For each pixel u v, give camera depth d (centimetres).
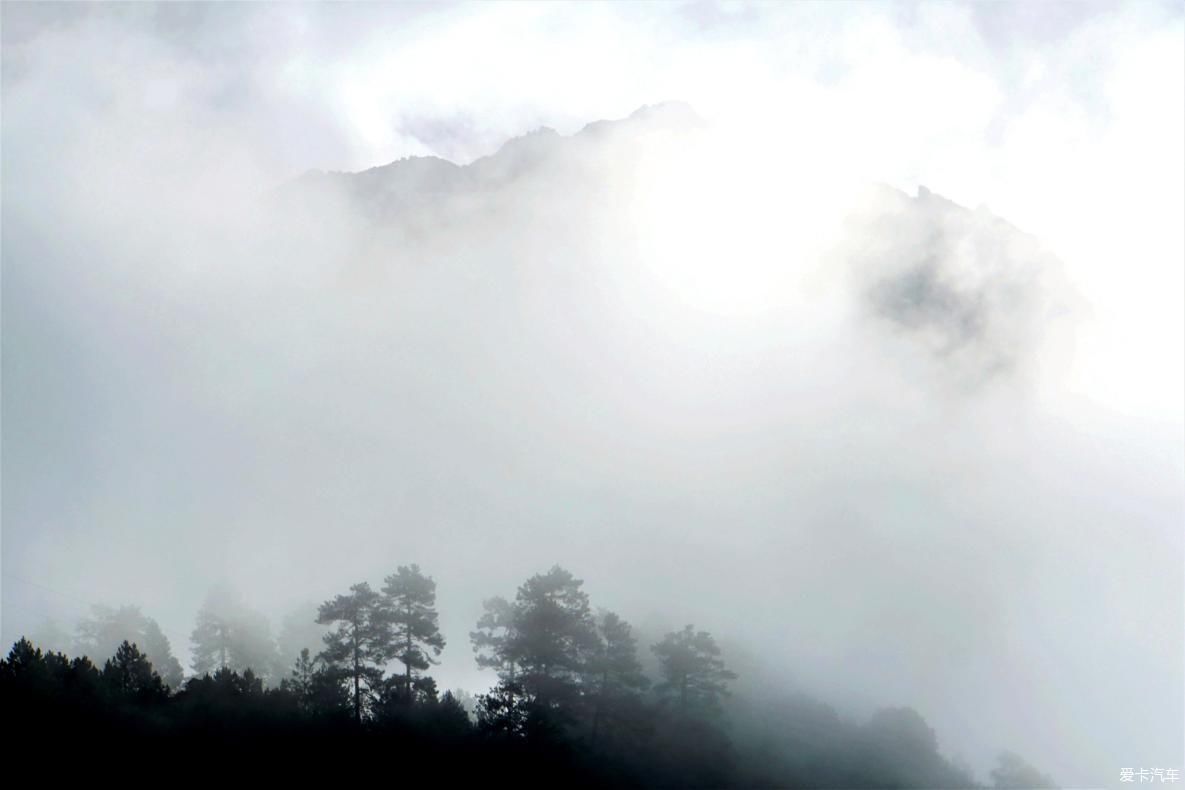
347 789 4441
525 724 4838
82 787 3984
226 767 4359
